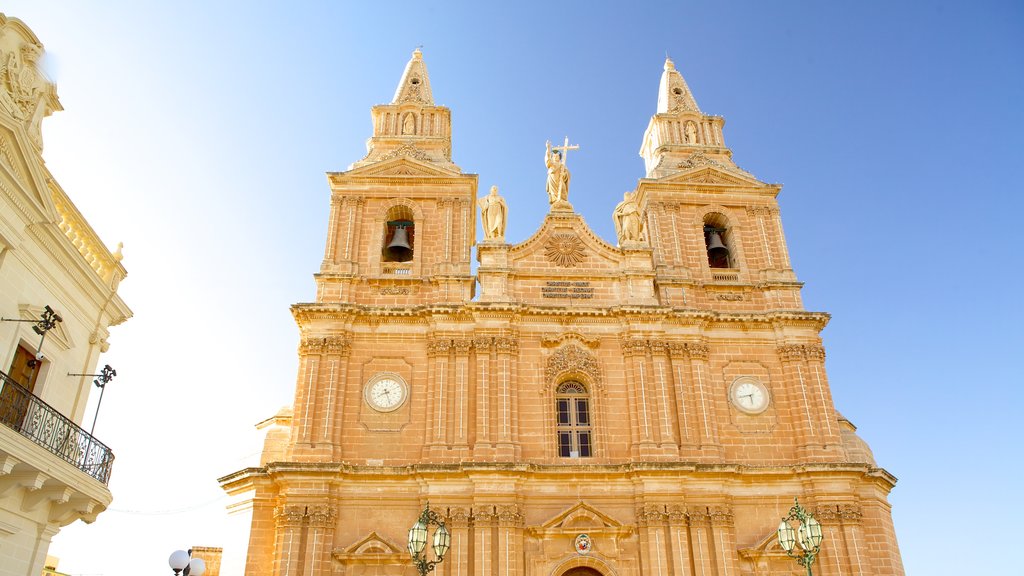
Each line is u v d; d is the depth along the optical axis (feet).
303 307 108.99
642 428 105.19
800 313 114.01
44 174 67.10
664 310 111.86
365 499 99.30
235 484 107.24
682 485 101.09
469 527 97.40
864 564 98.53
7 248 61.82
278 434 110.63
